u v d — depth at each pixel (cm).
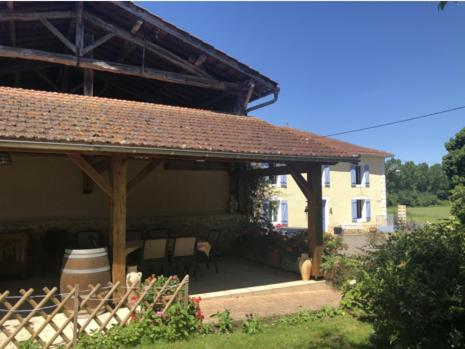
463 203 501
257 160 652
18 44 868
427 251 386
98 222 873
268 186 1156
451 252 376
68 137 484
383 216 2692
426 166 6241
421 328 348
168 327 444
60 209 852
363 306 496
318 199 738
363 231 2459
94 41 845
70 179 867
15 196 808
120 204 532
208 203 1049
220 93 1027
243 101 983
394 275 378
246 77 970
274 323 526
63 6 770
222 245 1034
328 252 753
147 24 819
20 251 739
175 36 843
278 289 689
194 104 1144
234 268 866
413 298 347
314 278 738
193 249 752
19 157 817
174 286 478
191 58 906
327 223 2425
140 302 456
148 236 898
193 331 462
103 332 441
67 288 464
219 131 716
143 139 558
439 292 342
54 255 813
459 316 336
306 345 434
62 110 619
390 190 6084
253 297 657
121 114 676
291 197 2242
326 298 658
